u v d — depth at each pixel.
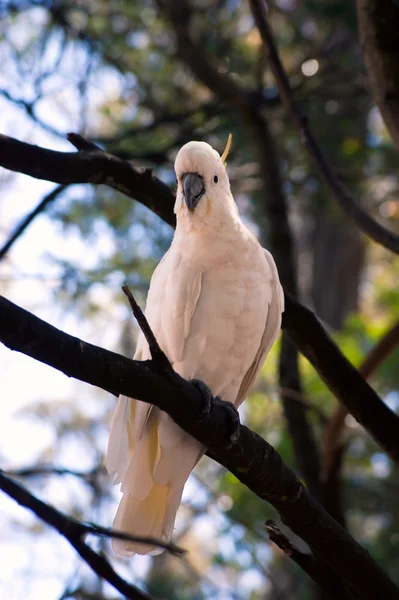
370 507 14.34
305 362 15.28
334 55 15.30
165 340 7.27
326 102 15.32
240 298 7.22
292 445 12.28
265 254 7.73
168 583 15.28
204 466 15.81
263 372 15.70
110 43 14.67
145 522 6.92
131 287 13.63
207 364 7.25
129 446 6.91
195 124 14.31
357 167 15.52
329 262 24.33
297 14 15.92
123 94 14.91
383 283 24.36
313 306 24.23
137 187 7.75
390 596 6.61
